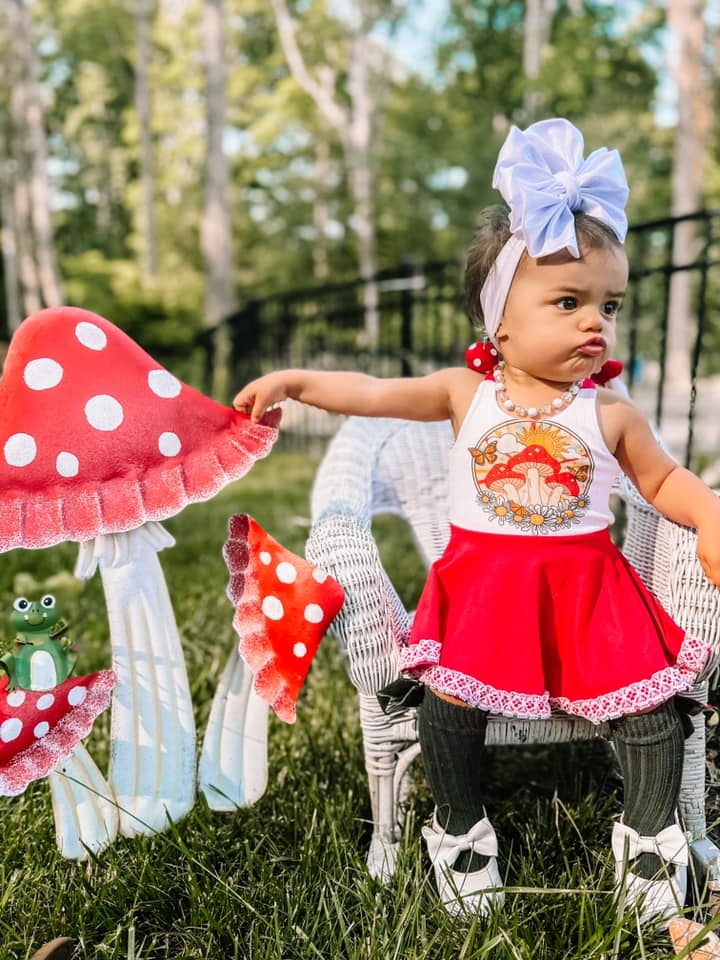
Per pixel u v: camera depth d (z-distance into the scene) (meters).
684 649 1.46
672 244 2.98
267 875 1.62
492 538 1.50
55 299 21.98
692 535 1.57
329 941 1.46
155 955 1.51
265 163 28.91
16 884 1.62
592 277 1.42
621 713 1.40
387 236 26.98
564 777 2.07
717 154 23.50
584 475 1.49
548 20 23.44
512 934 1.42
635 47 25.94
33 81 22.22
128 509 1.50
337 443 2.22
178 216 30.08
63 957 1.42
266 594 1.63
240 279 30.61
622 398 1.57
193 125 30.67
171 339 17.92
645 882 1.47
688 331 16.73
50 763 1.51
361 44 22.30
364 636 1.59
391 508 2.29
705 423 9.45
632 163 18.47
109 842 1.64
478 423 1.54
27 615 1.51
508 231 1.49
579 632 1.45
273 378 1.57
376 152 25.09
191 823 1.79
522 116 25.80
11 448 1.45
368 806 1.91
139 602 1.60
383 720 1.66
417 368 5.75
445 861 1.51
